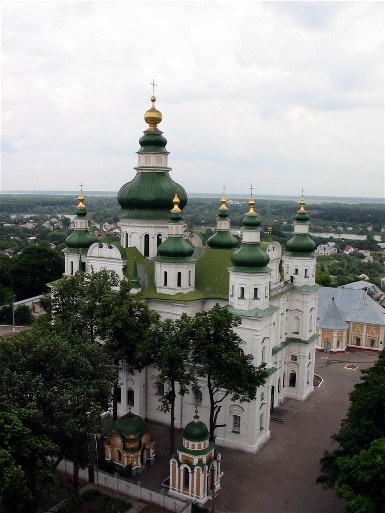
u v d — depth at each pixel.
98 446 66.69
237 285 66.94
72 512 51.09
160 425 74.50
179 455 57.75
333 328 116.81
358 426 54.44
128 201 80.31
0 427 42.03
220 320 58.47
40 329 59.88
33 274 148.62
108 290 66.06
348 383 97.19
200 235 84.31
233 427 69.31
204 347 57.69
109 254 72.88
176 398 73.00
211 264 76.25
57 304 67.25
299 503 57.28
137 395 74.50
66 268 85.44
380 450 44.81
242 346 67.06
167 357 56.97
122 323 61.53
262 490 59.66
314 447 70.19
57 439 48.50
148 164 80.56
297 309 86.06
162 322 63.66
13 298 136.88
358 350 119.75
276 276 80.88
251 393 59.72
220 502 57.31
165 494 56.53
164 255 71.56
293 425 77.25
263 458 66.75
